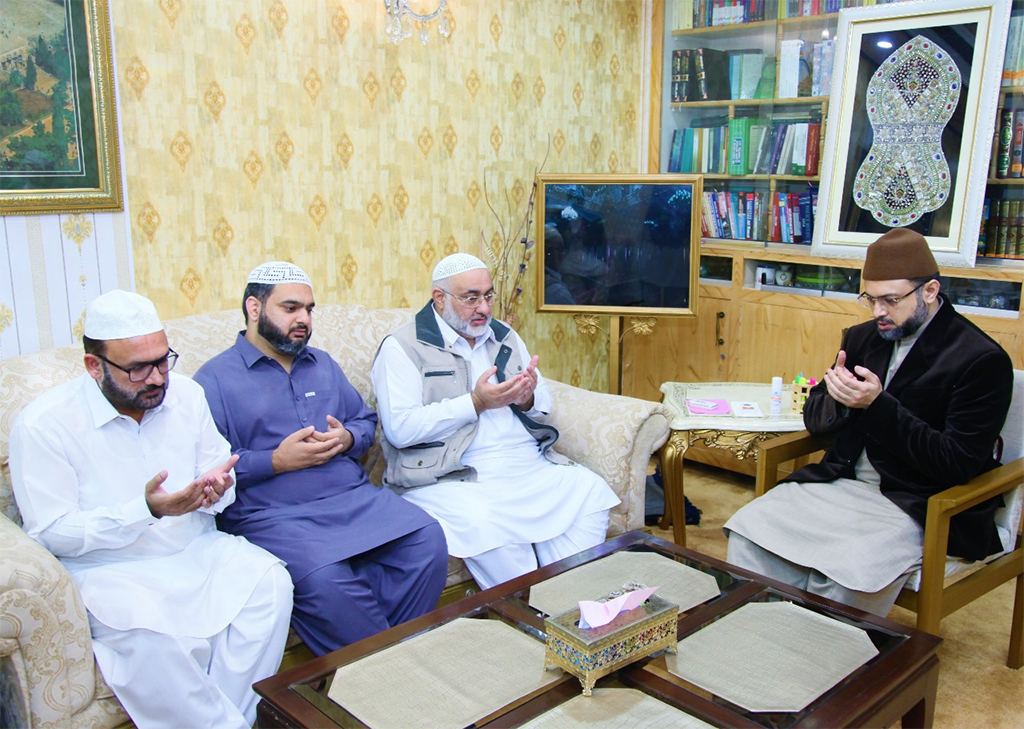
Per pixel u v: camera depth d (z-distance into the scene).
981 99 3.07
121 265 2.68
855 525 2.27
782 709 1.46
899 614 2.83
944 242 3.21
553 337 4.12
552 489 2.60
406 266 3.45
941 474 2.24
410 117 3.34
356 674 1.58
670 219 3.56
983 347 2.28
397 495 2.57
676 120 4.18
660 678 1.56
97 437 1.98
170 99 2.71
